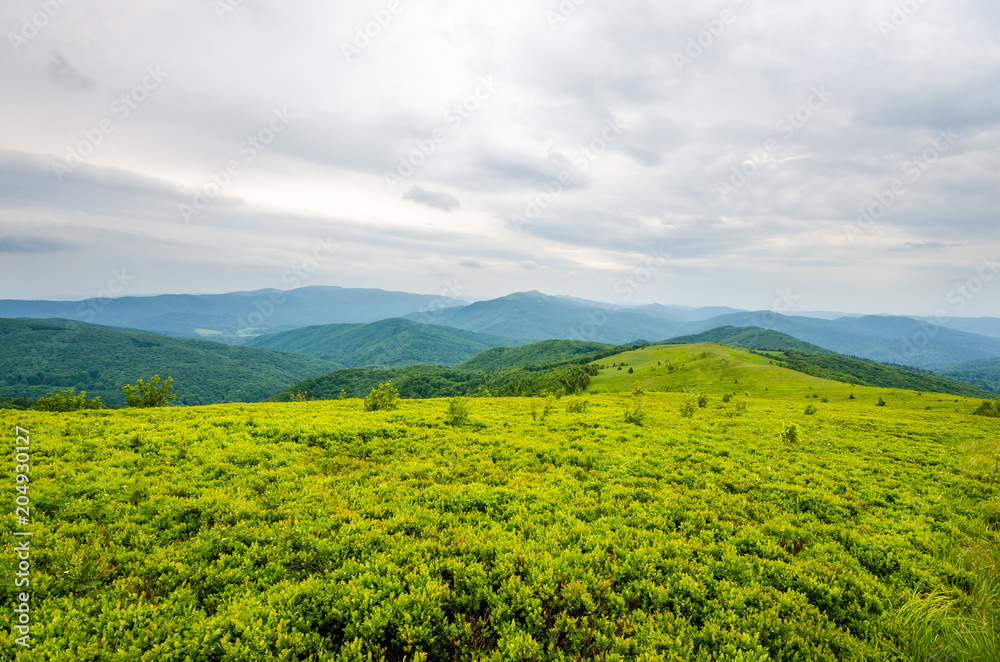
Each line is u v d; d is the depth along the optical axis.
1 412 24.30
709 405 48.50
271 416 26.25
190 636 7.20
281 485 13.79
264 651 6.92
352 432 20.98
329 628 7.77
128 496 12.19
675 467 17.95
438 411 31.67
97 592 8.06
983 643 7.36
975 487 16.97
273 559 9.54
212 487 13.45
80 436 18.12
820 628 7.95
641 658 7.07
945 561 10.52
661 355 176.62
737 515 13.12
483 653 7.24
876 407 60.44
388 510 12.32
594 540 10.81
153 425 20.78
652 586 8.93
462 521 11.95
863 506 14.65
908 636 7.86
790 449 22.38
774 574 9.80
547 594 8.49
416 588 8.37
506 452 18.94
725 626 8.09
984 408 51.22
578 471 16.92
